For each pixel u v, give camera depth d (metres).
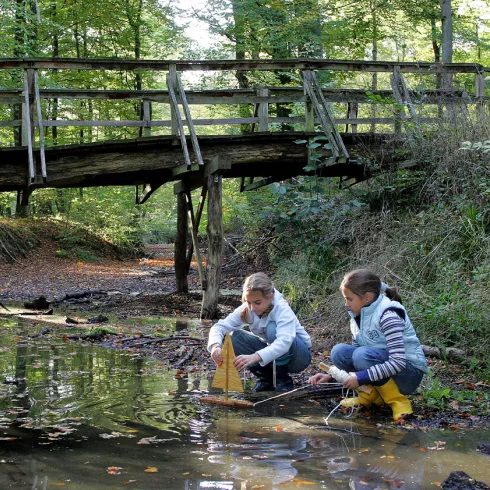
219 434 3.62
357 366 4.16
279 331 4.47
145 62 8.69
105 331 7.31
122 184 9.88
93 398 4.40
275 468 3.05
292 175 10.45
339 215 9.10
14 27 17.61
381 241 8.24
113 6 20.73
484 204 7.75
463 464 3.16
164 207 30.81
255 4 17.36
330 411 4.23
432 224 8.02
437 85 10.63
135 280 16.08
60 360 5.79
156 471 2.98
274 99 9.50
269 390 4.81
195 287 13.70
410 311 6.49
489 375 5.03
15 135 19.48
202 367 5.60
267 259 13.47
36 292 12.88
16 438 3.48
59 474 2.93
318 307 8.13
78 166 8.52
